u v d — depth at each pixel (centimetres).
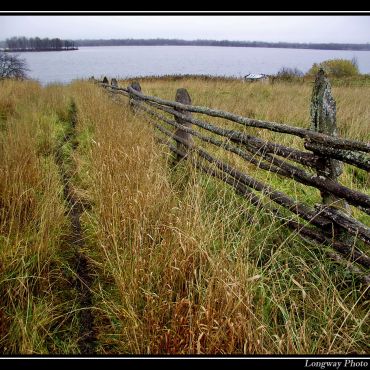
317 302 200
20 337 190
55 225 282
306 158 239
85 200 365
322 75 218
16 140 430
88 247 283
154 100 575
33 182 343
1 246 249
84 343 198
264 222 275
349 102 877
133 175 309
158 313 193
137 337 187
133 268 221
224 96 1145
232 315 178
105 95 1018
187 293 199
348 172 422
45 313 206
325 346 186
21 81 1566
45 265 239
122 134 424
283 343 179
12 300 212
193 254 214
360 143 189
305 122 619
